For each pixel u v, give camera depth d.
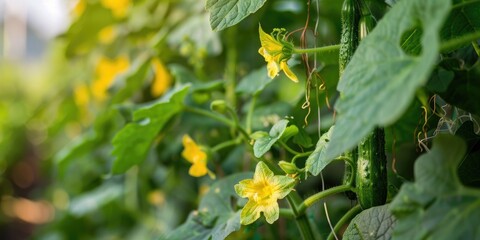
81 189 1.64
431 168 0.61
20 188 2.70
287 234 1.00
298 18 1.13
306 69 0.83
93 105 1.71
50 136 1.86
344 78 0.60
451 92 0.68
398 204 0.61
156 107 0.92
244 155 1.06
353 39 0.70
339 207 1.01
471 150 0.73
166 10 1.32
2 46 3.77
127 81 1.20
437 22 0.54
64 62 2.19
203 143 1.10
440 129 0.79
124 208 1.56
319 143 0.71
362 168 0.69
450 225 0.58
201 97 1.06
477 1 0.65
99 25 1.51
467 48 0.73
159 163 1.26
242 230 0.95
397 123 0.82
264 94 1.15
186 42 1.12
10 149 2.59
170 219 1.35
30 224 2.64
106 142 1.44
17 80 3.44
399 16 0.59
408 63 0.57
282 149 0.91
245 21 1.15
